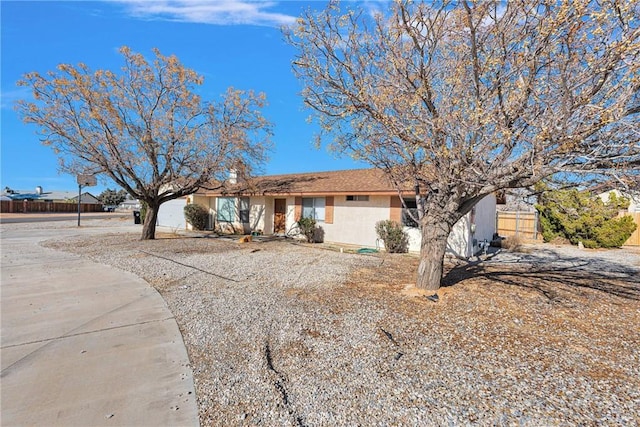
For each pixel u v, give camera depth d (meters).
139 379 3.30
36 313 5.22
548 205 6.54
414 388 3.11
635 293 6.46
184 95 12.80
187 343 4.14
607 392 3.03
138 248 12.36
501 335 4.37
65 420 2.67
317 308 5.44
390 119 4.92
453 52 5.02
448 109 4.69
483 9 4.14
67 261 9.64
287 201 17.12
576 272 8.65
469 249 11.24
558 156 3.84
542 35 3.51
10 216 35.22
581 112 3.44
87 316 5.10
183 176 13.72
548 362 3.63
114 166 12.60
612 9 3.12
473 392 3.04
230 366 3.56
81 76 11.52
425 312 5.24
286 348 3.98
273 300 5.89
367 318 4.97
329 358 3.72
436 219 6.31
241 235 18.05
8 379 3.29
